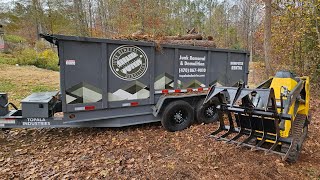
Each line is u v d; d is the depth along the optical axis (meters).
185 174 3.42
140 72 5.23
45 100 4.73
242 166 3.64
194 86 6.11
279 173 3.44
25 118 4.68
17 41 28.22
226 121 6.11
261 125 4.05
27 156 4.18
